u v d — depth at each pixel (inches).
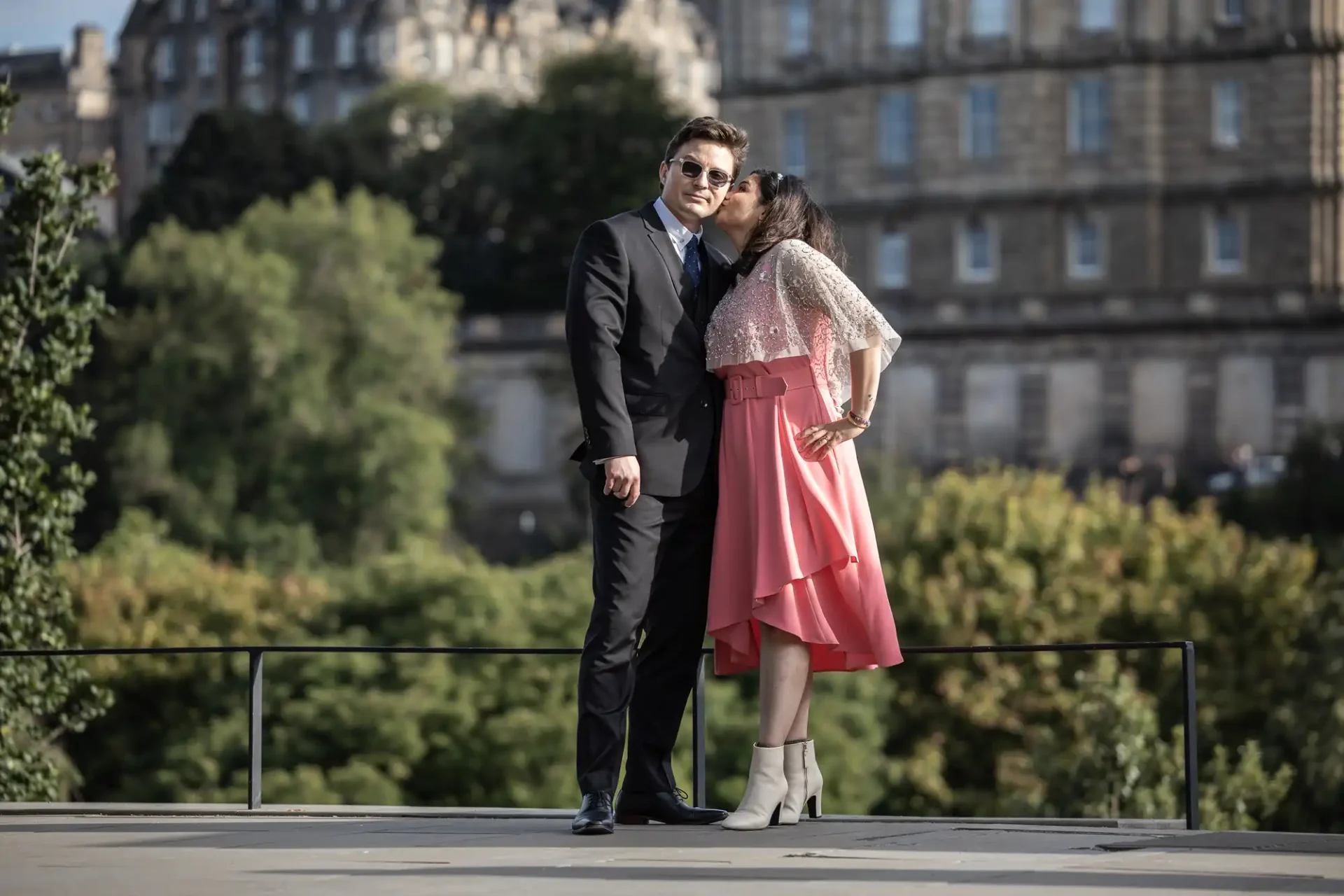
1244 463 2886.3
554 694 1439.5
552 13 4751.5
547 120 3395.7
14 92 540.1
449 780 1379.2
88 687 586.9
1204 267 3073.3
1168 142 3088.1
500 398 3216.0
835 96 3216.0
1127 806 1032.2
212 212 3403.1
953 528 1632.6
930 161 3152.1
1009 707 1499.8
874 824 268.8
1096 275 3095.5
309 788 1312.7
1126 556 1590.8
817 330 264.2
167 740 1422.2
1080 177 3093.0
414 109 3826.3
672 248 266.5
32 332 559.5
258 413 2437.3
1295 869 208.8
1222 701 1489.9
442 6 4507.9
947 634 1521.9
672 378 263.1
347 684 1425.9
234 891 196.1
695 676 281.7
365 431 2439.7
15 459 527.5
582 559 1664.6
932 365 3075.8
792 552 257.9
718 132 265.9
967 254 3147.1
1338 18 3016.7
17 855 233.8
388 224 2802.7
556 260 3405.5
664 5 4990.2
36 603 536.7
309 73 4493.1
